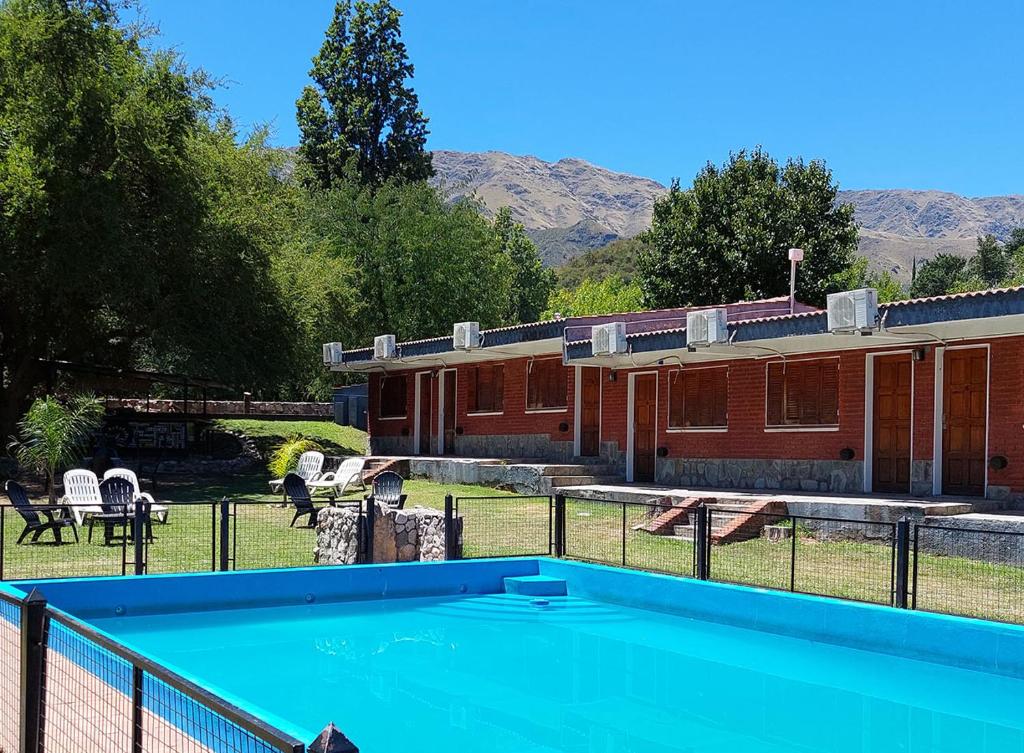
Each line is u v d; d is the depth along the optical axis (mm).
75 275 21078
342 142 47625
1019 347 14977
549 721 7910
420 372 28531
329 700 8453
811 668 9898
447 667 9812
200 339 24734
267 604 12312
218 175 26328
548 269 78312
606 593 13141
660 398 21062
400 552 14312
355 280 40812
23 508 12742
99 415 21188
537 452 23984
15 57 21031
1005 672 9156
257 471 26953
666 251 38188
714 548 14641
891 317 14836
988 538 13047
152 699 4945
